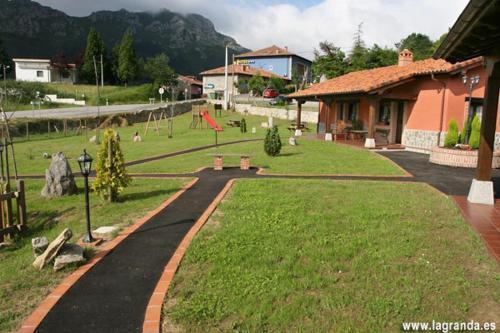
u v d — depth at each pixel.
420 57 47.31
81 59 70.12
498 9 4.62
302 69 76.44
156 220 6.93
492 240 5.64
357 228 6.16
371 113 18.03
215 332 3.52
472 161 12.92
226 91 46.09
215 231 6.19
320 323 3.62
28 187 10.96
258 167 13.14
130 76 67.88
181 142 21.86
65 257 5.03
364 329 3.51
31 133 28.73
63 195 9.74
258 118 39.00
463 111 16.14
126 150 19.16
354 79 22.75
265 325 3.61
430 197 8.41
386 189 9.26
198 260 5.04
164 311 3.88
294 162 13.89
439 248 5.36
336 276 4.53
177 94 62.19
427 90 17.30
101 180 8.67
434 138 16.81
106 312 3.88
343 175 11.44
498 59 7.17
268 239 5.69
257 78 58.12
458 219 6.70
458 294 4.08
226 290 4.23
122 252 5.45
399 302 3.93
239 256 5.08
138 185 10.62
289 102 46.47
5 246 6.59
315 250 5.25
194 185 10.15
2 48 63.44
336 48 48.22
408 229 6.12
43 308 3.98
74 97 51.09
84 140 25.41
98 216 7.66
